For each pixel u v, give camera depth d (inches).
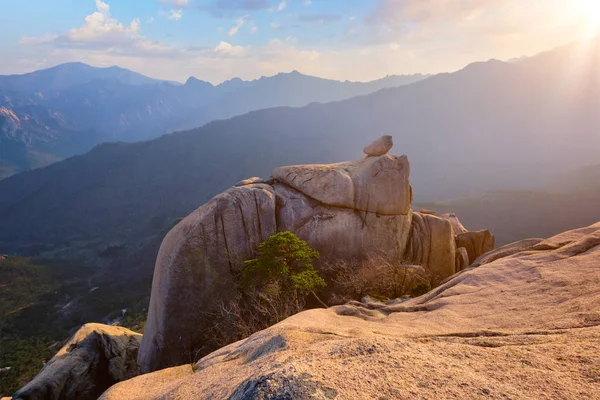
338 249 903.1
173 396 225.3
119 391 287.1
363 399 126.8
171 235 842.2
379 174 932.6
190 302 797.9
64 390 718.5
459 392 131.4
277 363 183.0
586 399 125.0
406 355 165.3
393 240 933.2
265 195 879.1
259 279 763.4
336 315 383.9
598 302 279.4
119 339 847.1
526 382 138.5
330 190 918.4
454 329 299.9
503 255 644.1
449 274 974.4
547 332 233.0
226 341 742.5
